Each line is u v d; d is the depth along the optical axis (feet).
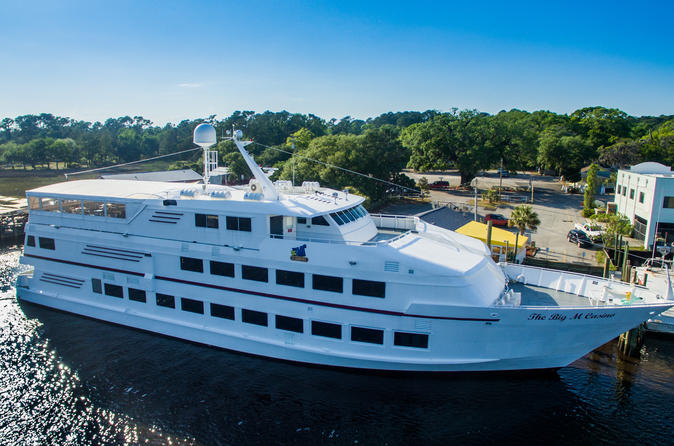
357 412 52.95
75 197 72.69
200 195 67.36
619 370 63.87
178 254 65.41
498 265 66.85
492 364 56.18
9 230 150.00
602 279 62.28
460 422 51.55
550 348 55.06
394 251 55.31
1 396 55.77
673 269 87.81
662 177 121.19
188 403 54.39
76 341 69.10
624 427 51.13
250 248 61.00
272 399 55.16
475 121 230.68
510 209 180.04
